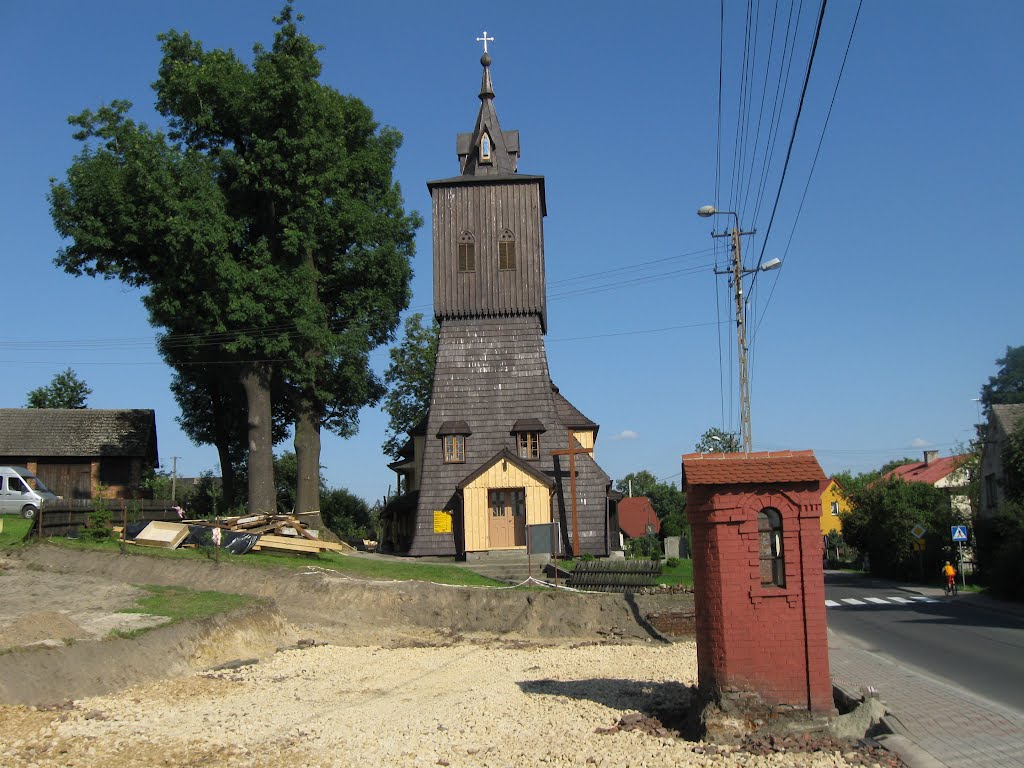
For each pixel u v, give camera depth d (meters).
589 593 28.83
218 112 40.22
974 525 47.72
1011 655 20.53
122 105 39.31
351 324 42.72
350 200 42.34
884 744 11.80
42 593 23.78
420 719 14.87
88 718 14.31
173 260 37.72
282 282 39.16
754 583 13.04
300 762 12.20
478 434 40.41
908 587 50.00
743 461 13.42
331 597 27.81
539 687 17.91
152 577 27.94
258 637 22.77
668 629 26.62
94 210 37.94
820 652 12.88
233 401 49.31
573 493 38.34
